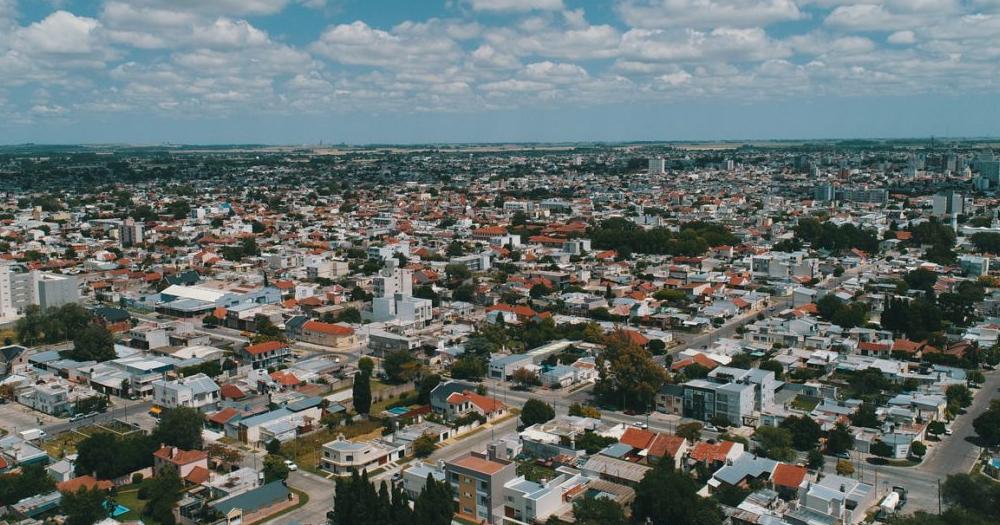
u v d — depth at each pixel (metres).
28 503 157.88
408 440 194.00
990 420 190.75
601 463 171.88
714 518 145.12
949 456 184.88
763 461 173.50
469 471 159.88
